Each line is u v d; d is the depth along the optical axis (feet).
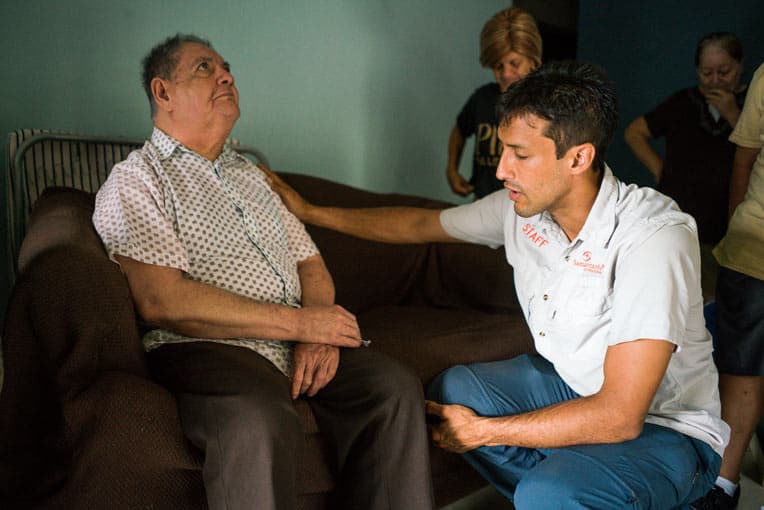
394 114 10.43
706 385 4.68
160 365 4.76
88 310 4.23
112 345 4.30
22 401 4.24
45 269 4.22
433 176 11.27
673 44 10.96
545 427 4.45
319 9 9.20
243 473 4.06
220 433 4.09
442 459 5.56
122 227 4.78
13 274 6.28
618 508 4.16
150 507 4.25
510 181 4.51
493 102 9.12
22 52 6.91
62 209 5.28
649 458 4.38
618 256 4.46
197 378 4.42
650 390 4.14
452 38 11.16
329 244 7.63
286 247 5.85
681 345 4.41
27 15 6.89
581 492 4.17
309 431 4.82
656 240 4.28
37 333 4.23
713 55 8.04
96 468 4.06
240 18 8.43
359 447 4.77
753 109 5.90
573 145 4.31
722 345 6.01
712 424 4.64
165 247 4.81
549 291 4.88
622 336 4.23
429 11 10.68
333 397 4.90
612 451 4.42
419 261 8.13
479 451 5.21
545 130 4.28
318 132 9.49
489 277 7.54
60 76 7.17
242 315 4.82
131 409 4.05
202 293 4.78
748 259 5.76
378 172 10.38
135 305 4.78
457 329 6.70
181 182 5.21
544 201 4.51
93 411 4.00
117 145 6.89
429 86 10.90
